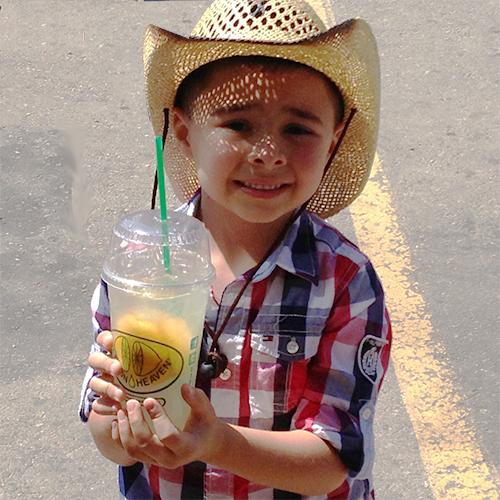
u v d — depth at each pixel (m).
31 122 5.15
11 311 3.78
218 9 1.69
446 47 5.95
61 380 3.45
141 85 5.55
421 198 4.55
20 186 4.57
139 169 4.78
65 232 4.26
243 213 1.64
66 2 6.50
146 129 5.12
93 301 1.82
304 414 1.65
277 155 1.57
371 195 4.56
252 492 1.73
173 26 6.18
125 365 1.44
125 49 5.94
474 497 2.96
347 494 1.76
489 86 5.54
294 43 1.52
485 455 3.11
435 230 4.31
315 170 1.64
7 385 3.42
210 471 1.73
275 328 1.67
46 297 3.86
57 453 3.16
